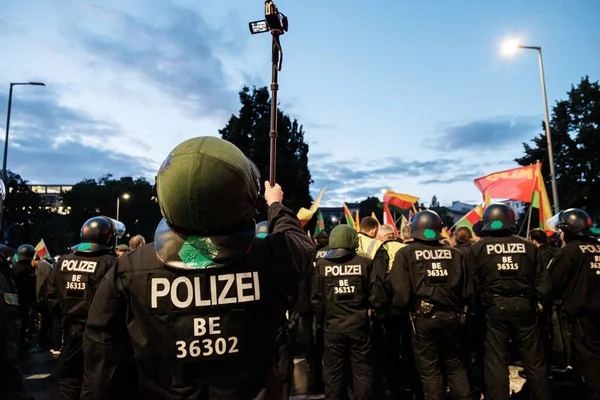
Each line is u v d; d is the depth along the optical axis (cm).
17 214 4778
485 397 436
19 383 200
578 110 3500
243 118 3409
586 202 3331
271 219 193
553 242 779
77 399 402
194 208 150
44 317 779
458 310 412
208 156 152
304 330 578
